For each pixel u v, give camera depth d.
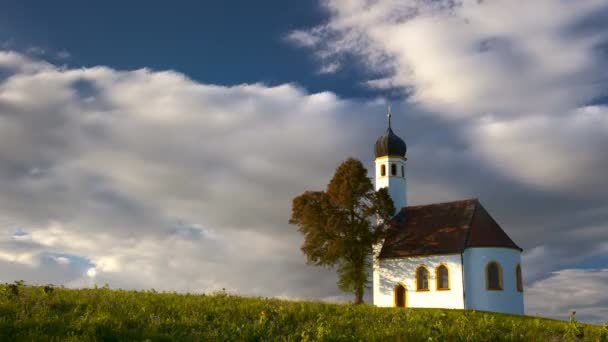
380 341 18.70
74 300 21.02
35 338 15.21
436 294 54.44
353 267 57.41
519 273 54.31
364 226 57.06
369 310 25.69
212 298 25.34
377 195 59.03
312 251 57.88
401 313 24.67
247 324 19.34
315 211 57.97
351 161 59.38
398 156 67.75
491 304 52.28
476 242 54.38
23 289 22.91
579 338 21.86
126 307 20.80
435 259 55.38
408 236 59.47
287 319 21.31
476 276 53.53
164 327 18.39
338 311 24.61
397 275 57.38
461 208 59.62
